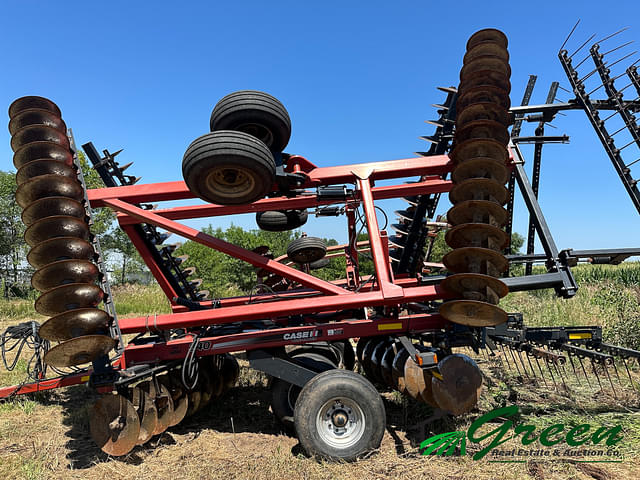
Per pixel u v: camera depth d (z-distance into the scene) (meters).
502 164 4.19
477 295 4.04
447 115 5.88
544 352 4.89
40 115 4.24
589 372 6.49
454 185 4.23
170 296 6.46
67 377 5.48
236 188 4.30
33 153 4.16
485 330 4.56
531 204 5.05
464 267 4.20
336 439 3.90
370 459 3.88
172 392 4.52
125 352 4.45
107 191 5.16
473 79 4.36
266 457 4.03
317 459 3.84
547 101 5.79
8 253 27.44
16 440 4.59
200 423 5.07
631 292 8.89
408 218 7.34
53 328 3.80
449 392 4.07
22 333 5.62
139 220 5.30
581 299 11.30
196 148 3.96
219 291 19.12
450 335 4.60
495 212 4.14
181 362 4.62
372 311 6.27
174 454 4.18
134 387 4.14
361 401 3.90
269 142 4.82
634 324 7.30
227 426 4.96
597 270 16.30
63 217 3.95
